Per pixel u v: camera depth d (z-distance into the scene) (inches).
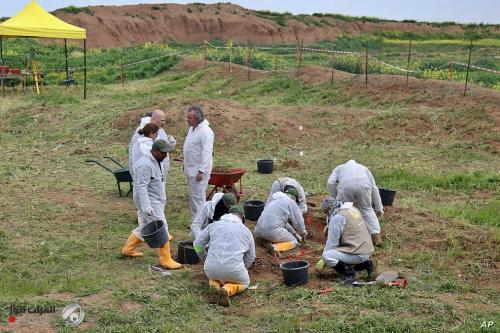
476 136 670.5
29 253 378.6
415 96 789.2
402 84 828.0
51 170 594.9
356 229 330.3
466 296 311.9
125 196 508.1
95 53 1553.9
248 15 2529.5
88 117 811.4
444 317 281.4
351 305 294.0
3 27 912.9
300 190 412.2
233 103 781.3
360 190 377.7
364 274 342.6
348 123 735.7
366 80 858.1
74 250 385.1
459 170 579.5
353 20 2642.7
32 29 921.5
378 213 399.2
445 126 700.0
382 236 397.1
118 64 1342.3
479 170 574.6
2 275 341.7
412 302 294.8
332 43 2349.9
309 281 331.9
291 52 1852.9
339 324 271.9
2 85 1000.9
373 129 716.0
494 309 296.8
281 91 943.7
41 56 1395.2
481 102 733.9
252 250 322.3
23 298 302.2
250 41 2340.1
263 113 751.7
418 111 738.2
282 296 309.1
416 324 273.0
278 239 377.7
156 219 357.7
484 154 631.8
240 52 1432.1
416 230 404.8
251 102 893.8
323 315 283.0
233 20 2425.0
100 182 553.0
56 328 269.4
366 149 669.9
